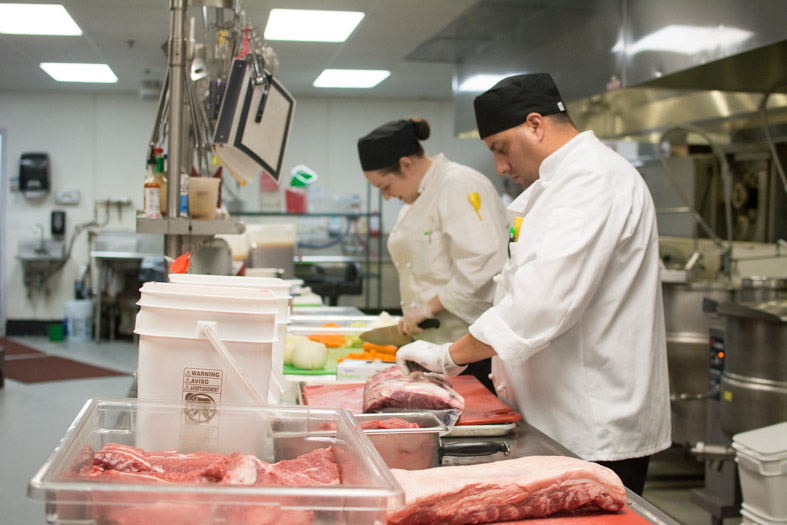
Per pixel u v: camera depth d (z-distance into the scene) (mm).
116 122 8109
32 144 7973
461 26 4805
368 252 7750
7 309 8062
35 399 5141
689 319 3199
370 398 1513
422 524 1024
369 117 8562
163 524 778
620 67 3461
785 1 2400
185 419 1117
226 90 2256
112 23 5219
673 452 3654
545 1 4172
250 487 791
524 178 1807
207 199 2328
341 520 798
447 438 1481
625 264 1621
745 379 2529
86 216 8094
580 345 1632
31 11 4934
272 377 1419
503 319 1509
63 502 762
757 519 2096
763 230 4203
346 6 4727
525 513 1066
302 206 7508
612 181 1595
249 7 4723
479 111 1792
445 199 2590
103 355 6988
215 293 1240
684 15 2961
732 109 3734
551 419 1685
